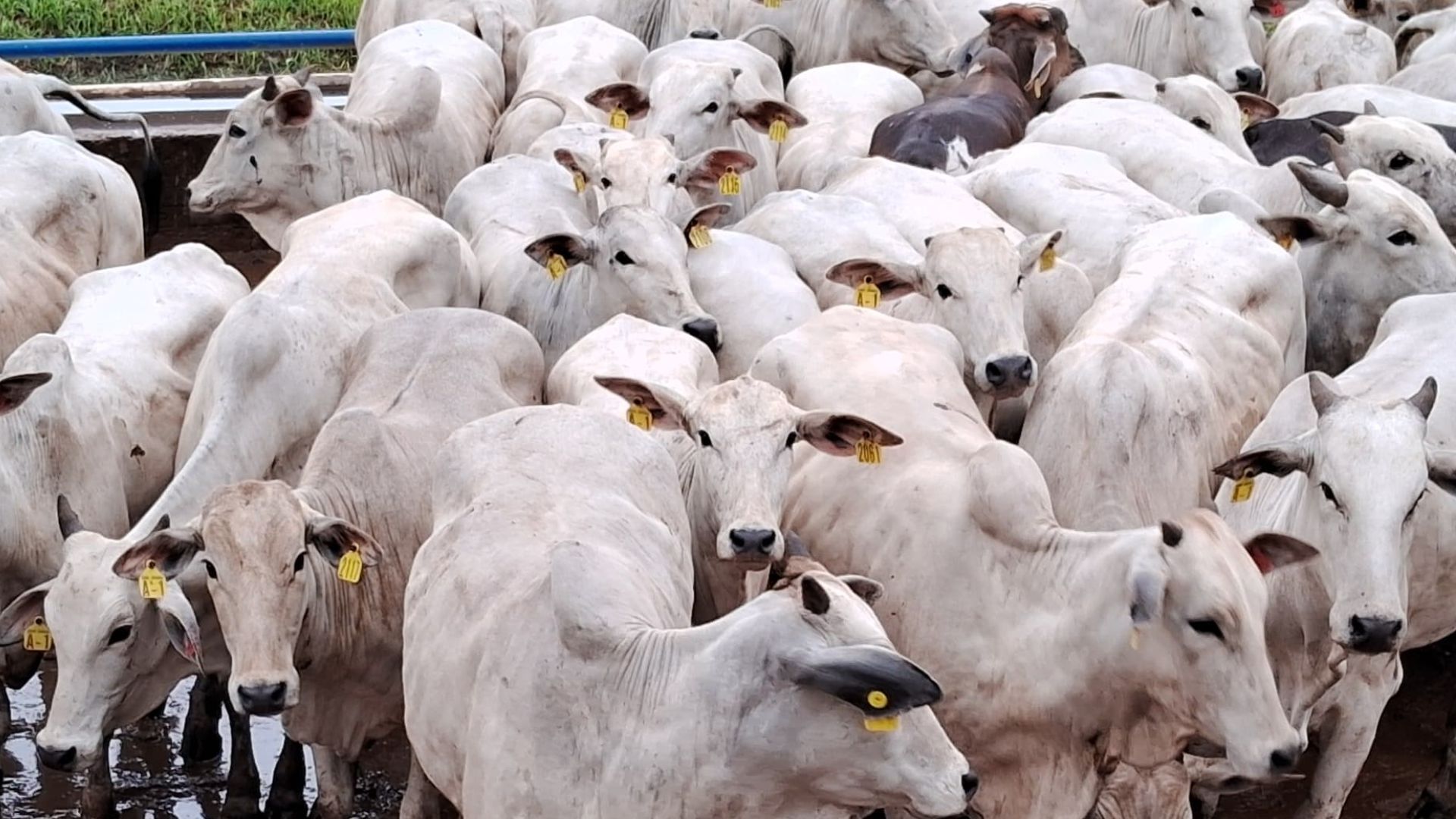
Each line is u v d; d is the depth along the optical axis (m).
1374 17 15.29
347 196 12.03
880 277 9.46
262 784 9.28
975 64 13.38
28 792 9.16
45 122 12.31
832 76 13.55
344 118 12.12
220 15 17.78
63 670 7.85
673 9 14.86
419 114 12.45
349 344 9.51
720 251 10.37
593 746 6.32
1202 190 11.34
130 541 8.02
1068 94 13.48
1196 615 6.72
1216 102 12.41
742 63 13.04
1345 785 8.27
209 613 8.17
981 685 7.37
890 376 8.45
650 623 6.60
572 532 7.11
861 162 11.52
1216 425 8.87
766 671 6.02
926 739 6.04
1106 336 8.98
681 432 8.59
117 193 11.42
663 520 7.62
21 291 10.38
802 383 8.52
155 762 9.44
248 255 14.88
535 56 13.76
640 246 9.88
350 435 8.38
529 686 6.45
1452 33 14.03
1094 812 7.65
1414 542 8.27
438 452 7.84
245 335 9.06
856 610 6.05
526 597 6.70
